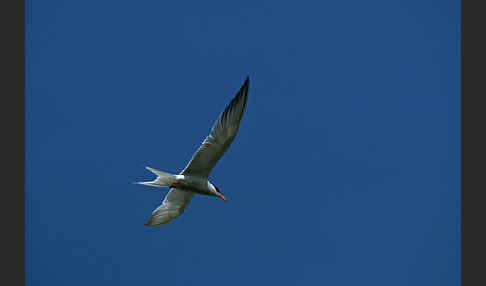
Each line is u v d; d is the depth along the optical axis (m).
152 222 11.44
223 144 10.05
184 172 10.47
